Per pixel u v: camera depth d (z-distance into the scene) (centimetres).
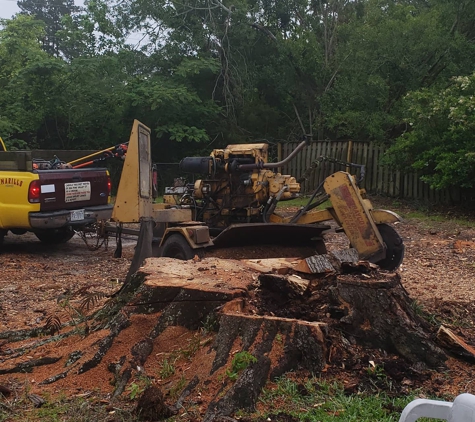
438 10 1920
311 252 838
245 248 811
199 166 909
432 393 397
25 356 502
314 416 365
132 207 782
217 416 370
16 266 957
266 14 2342
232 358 412
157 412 377
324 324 424
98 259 1031
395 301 446
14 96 2128
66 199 1059
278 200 865
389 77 1841
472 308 609
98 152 1192
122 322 468
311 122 2148
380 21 1969
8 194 1018
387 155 1694
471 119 1416
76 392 428
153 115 2095
